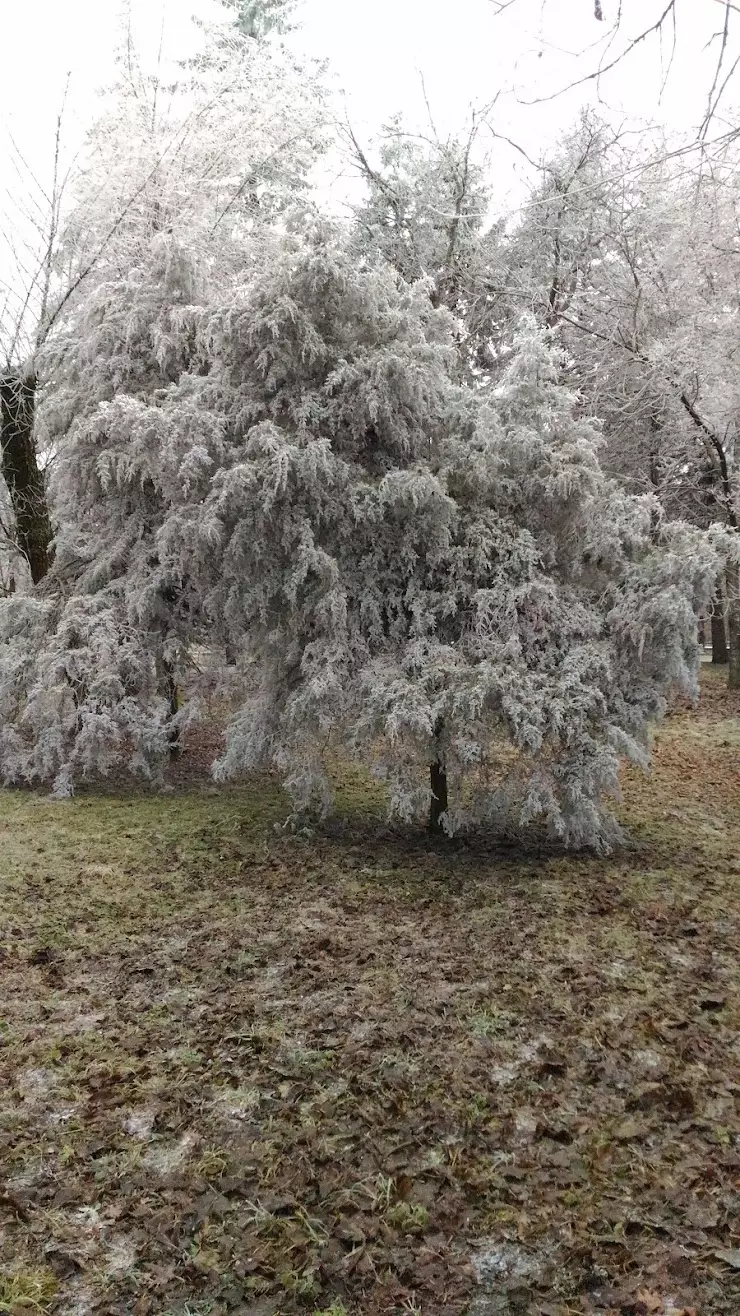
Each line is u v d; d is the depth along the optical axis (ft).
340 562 16.14
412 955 12.08
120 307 23.07
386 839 17.67
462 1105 8.54
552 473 15.48
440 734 15.30
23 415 27.73
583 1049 9.55
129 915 13.53
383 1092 8.77
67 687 21.40
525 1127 8.20
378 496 15.05
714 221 24.35
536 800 14.84
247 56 33.30
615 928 12.96
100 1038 9.80
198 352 21.50
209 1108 8.52
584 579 16.60
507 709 14.10
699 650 15.47
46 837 17.54
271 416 15.80
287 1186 7.41
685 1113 8.37
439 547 15.67
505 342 41.45
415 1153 7.87
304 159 33.42
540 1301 6.24
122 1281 6.42
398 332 16.25
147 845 17.12
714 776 23.65
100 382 22.84
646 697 15.38
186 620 22.18
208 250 26.40
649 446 37.81
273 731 17.10
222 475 14.44
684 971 11.50
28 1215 7.06
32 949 12.15
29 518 29.19
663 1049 9.53
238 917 13.50
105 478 20.58
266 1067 9.23
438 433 16.81
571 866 15.83
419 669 15.26
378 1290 6.36
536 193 38.09
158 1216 7.07
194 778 23.62
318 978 11.35
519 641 15.17
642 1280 6.39
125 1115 8.40
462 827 18.20
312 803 19.01
